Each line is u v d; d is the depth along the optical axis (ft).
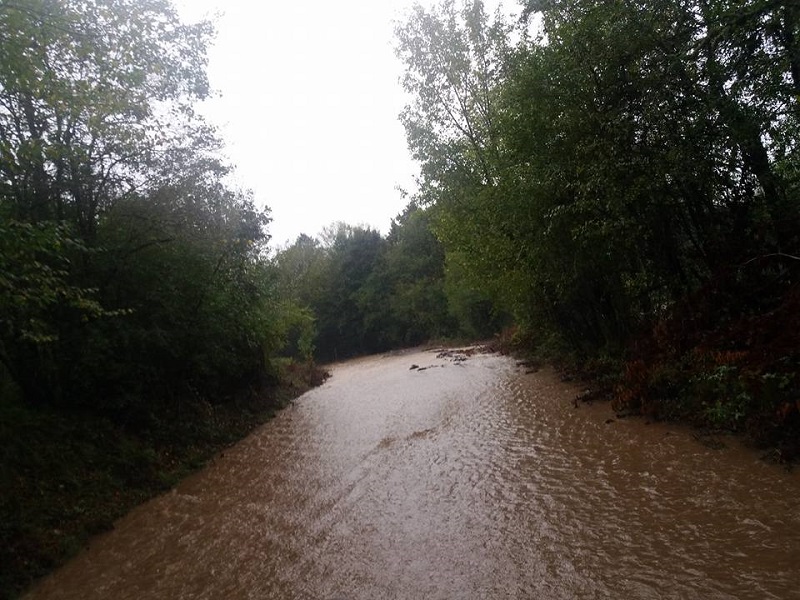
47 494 28.76
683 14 30.94
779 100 30.19
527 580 17.07
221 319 49.55
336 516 25.72
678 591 15.08
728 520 18.52
